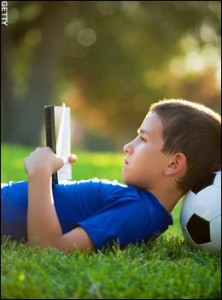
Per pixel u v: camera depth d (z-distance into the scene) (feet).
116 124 117.29
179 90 108.78
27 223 10.68
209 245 10.71
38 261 9.68
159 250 10.64
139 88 96.78
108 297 8.39
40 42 79.05
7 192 11.34
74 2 77.56
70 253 10.18
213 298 8.81
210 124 11.09
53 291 8.39
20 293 8.41
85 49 86.79
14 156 41.04
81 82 93.86
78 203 11.07
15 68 88.58
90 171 30.37
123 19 80.53
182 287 8.71
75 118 119.24
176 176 10.96
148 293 8.46
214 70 106.73
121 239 10.55
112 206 10.75
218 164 11.10
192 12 79.15
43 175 10.57
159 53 86.17
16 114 80.84
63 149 11.43
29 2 75.46
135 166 11.02
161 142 10.88
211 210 10.55
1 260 9.37
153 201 10.99
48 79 79.77
